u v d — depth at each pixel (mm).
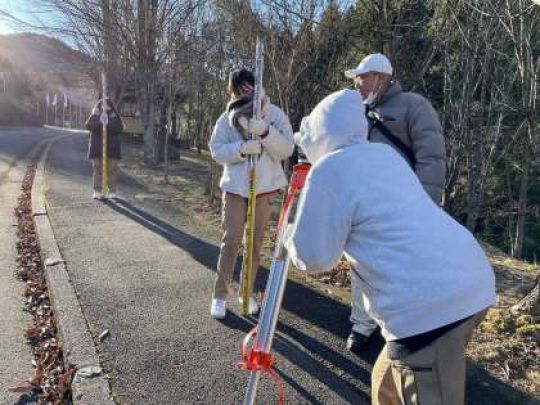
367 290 2211
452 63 9711
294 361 3701
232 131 4289
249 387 2354
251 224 4188
